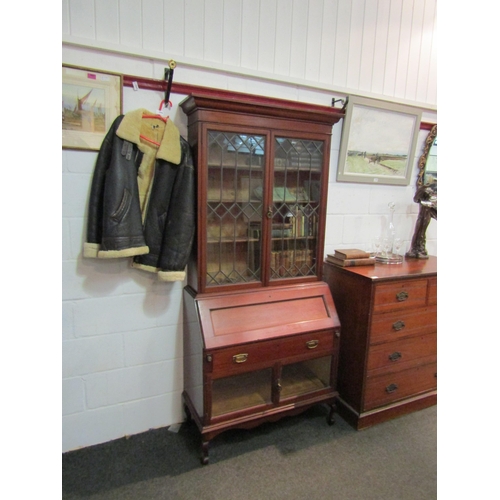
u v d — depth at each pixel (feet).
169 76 5.25
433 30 7.61
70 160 5.10
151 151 5.30
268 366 5.63
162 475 5.26
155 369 6.14
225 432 6.22
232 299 5.58
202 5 5.54
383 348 6.26
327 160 6.07
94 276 5.49
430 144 8.05
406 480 5.24
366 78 7.09
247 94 6.04
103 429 5.92
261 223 5.74
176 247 5.28
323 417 6.71
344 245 7.59
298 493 4.98
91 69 4.97
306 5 6.31
